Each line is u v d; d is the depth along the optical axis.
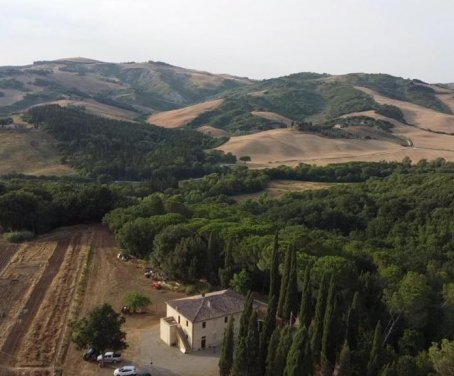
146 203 126.31
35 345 69.12
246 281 84.00
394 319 72.31
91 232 125.25
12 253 108.25
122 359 65.94
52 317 77.81
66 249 111.56
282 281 74.38
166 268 92.88
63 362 65.19
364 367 59.31
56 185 147.38
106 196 135.25
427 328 70.69
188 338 68.81
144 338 71.88
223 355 60.12
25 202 122.62
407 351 65.50
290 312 73.00
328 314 62.12
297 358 54.34
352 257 89.12
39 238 119.56
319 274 74.19
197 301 72.25
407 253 102.69
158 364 64.88
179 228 98.69
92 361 65.56
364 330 66.44
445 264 97.44
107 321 63.66
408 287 70.19
